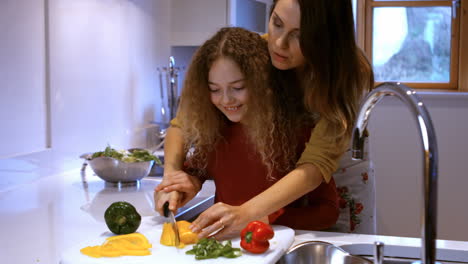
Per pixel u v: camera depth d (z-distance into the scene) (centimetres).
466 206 322
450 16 339
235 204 147
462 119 317
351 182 176
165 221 139
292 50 130
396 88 77
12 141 184
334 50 128
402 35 346
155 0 282
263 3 313
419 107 72
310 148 132
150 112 284
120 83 251
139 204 165
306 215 139
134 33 262
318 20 123
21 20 185
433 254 71
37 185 191
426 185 71
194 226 121
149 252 112
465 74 335
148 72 279
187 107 145
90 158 193
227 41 134
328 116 129
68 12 210
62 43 207
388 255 123
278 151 140
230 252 110
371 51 350
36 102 196
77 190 185
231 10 287
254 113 136
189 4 295
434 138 71
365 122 88
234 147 145
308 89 131
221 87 134
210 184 204
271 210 126
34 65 193
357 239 127
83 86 222
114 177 192
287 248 119
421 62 346
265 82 136
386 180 329
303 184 129
